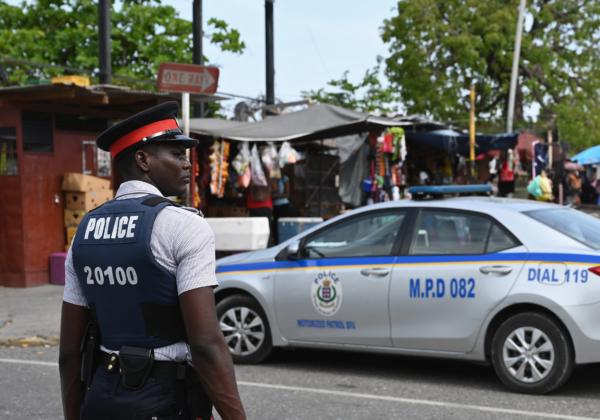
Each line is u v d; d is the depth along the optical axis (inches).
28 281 484.4
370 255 277.1
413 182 733.3
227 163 535.5
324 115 568.1
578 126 1237.1
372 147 647.8
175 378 94.6
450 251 264.2
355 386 268.2
